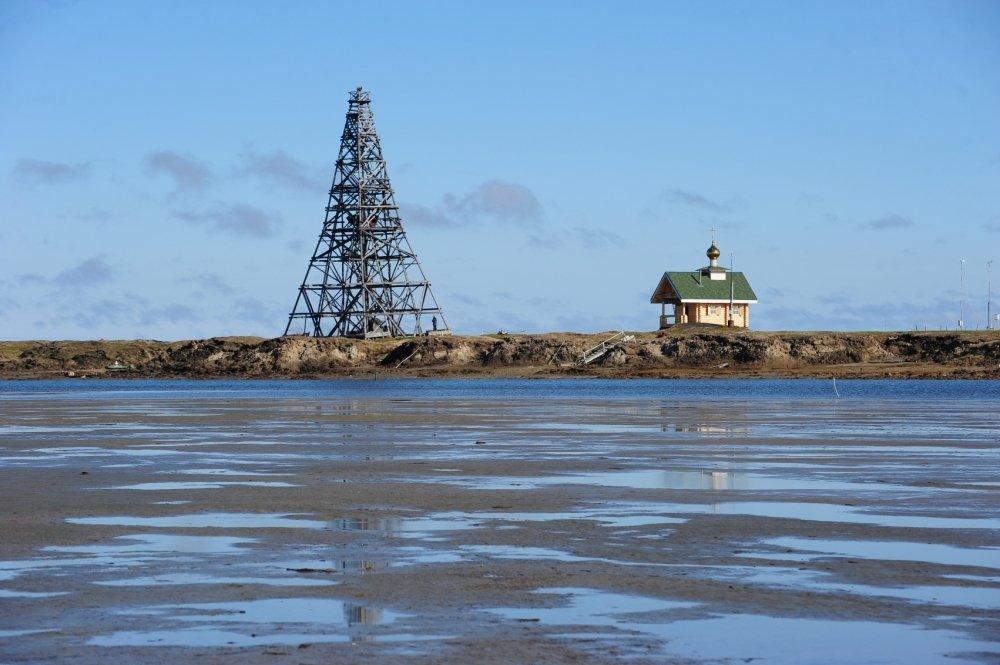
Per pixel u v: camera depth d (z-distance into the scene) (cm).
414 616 1795
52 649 1611
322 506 3058
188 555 2316
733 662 1552
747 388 14625
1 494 3344
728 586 2006
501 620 1772
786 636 1678
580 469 4025
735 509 2967
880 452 4659
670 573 2120
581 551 2352
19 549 2388
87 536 2558
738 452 4697
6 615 1806
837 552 2325
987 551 2330
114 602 1894
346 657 1570
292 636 1678
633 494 3291
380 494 3316
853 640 1655
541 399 11131
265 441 5441
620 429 6191
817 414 7719
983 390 13162
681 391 13650
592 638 1667
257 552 2352
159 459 4488
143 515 2895
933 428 6138
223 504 3106
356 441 5412
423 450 4875
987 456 4462
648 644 1636
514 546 2412
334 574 2117
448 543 2453
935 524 2694
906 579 2056
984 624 1741
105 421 7325
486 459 4431
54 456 4650
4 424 7056
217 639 1664
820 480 3634
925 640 1655
